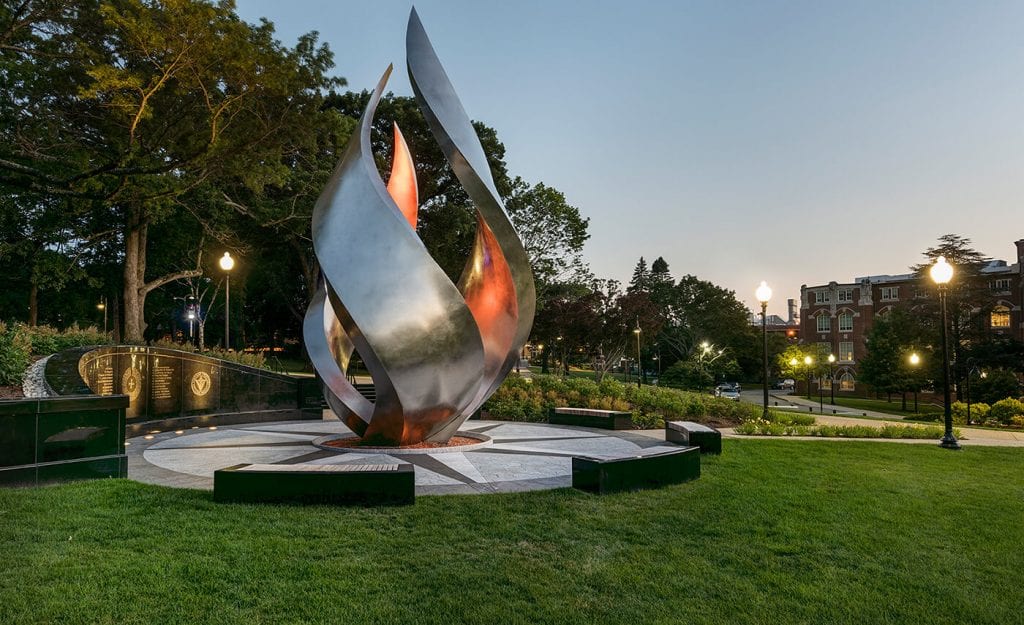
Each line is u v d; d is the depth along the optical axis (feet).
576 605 15.94
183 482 29.58
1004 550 21.57
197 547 19.30
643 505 26.13
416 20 38.88
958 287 171.53
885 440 51.13
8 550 18.66
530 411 62.34
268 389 62.49
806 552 20.77
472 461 35.88
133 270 93.04
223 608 15.07
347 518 22.93
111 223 114.32
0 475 26.40
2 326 47.50
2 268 123.65
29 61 64.13
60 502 24.20
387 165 112.16
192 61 46.42
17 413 26.96
